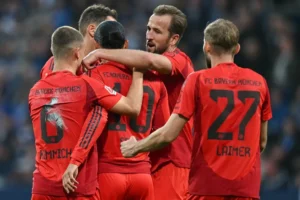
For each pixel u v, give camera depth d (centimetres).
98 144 2248
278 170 4544
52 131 2186
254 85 2181
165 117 2375
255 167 2169
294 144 4631
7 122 5097
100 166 2241
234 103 2156
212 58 2208
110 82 2264
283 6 5688
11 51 5631
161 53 2442
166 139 2153
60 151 2177
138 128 2284
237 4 5356
